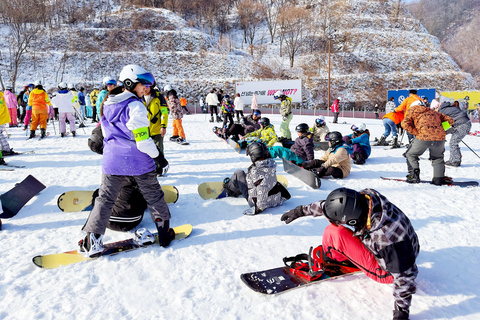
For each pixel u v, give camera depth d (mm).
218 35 67062
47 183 5305
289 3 72125
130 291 2498
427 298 2438
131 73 2855
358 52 57000
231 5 78562
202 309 2303
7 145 7406
